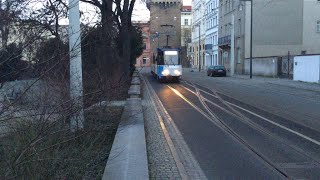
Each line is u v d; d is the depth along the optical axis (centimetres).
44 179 520
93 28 668
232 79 4472
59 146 589
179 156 855
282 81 3853
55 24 605
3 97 463
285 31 5391
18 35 451
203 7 9181
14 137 513
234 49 6128
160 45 9669
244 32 5612
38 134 502
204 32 9056
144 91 2730
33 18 492
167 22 9769
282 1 5381
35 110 535
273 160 820
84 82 863
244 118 1416
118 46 2598
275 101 2008
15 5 450
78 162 632
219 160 823
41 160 495
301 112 1573
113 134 947
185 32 11075
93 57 1078
